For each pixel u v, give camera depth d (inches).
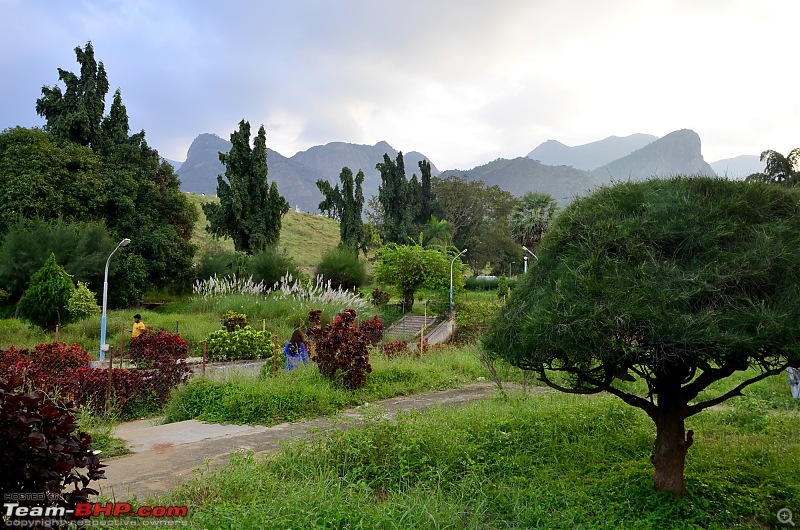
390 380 499.2
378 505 193.0
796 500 198.8
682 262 188.5
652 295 176.7
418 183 2354.8
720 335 165.3
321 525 167.6
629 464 243.1
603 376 219.5
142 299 1299.2
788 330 163.2
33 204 1165.1
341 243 1718.8
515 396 423.5
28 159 1195.9
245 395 383.6
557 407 347.3
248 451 255.3
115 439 308.5
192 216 1531.7
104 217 1298.0
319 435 264.8
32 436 129.3
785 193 202.8
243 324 853.8
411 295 1405.0
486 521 193.3
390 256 1405.0
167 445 298.4
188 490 206.2
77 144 1283.2
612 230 198.8
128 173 1330.0
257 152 1518.2
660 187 213.8
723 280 176.4
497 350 223.9
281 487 205.5
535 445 270.1
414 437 256.5
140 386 413.7
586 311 181.6
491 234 2655.0
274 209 1528.1
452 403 424.2
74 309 887.7
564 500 203.8
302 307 1008.2
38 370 359.9
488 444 269.9
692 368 201.5
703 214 193.6
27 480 132.6
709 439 298.0
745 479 224.7
